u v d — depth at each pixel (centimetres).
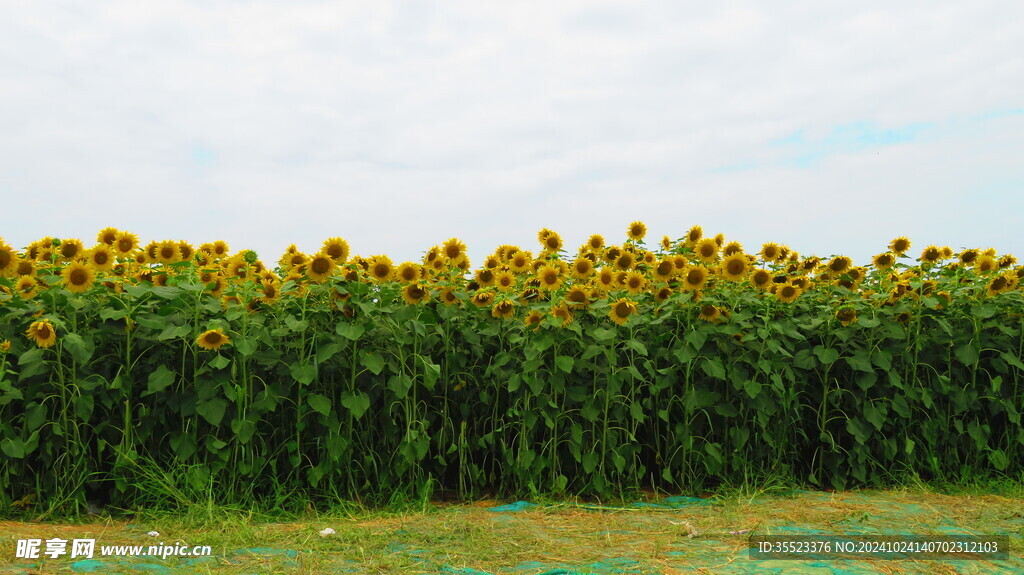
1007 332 649
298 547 436
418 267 566
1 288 539
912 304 663
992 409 668
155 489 513
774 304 652
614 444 588
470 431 606
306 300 563
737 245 680
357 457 573
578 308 605
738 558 422
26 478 527
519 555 427
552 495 577
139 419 536
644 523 505
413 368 580
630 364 593
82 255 544
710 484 629
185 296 537
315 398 538
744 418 616
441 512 538
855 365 621
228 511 511
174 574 382
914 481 642
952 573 405
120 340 537
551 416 591
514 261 655
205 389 523
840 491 630
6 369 513
